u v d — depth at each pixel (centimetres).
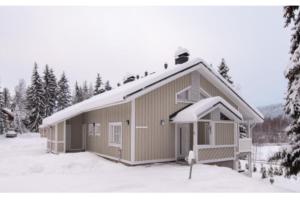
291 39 945
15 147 2653
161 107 1396
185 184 907
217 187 866
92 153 1703
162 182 938
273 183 1477
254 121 1720
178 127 1477
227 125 1447
